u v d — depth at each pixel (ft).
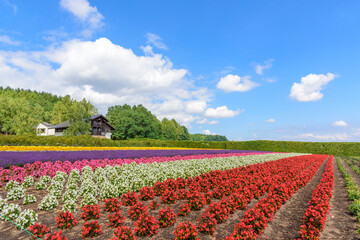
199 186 31.53
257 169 47.75
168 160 60.13
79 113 154.81
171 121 324.80
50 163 42.34
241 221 19.34
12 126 180.24
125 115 236.63
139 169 41.11
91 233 17.54
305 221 21.43
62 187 30.89
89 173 38.47
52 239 15.19
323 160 89.97
